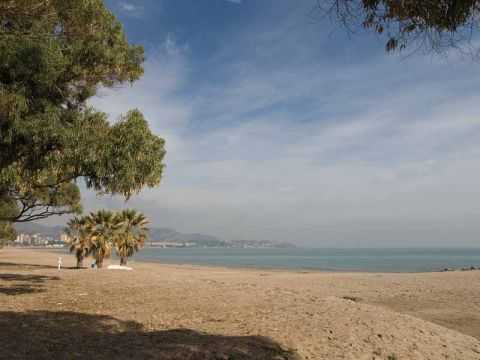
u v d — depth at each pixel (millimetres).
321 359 7090
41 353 6488
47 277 18547
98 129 10680
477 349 8586
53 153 9984
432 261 93688
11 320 8750
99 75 11273
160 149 11523
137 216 36188
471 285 22906
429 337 8781
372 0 4320
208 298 12703
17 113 8992
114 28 11148
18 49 8898
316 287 22500
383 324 9219
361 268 61438
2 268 29141
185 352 6770
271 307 11133
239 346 7199
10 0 8523
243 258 115875
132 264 56719
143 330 8438
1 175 9977
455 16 4090
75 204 21969
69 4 9859
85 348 6895
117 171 10523
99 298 12547
